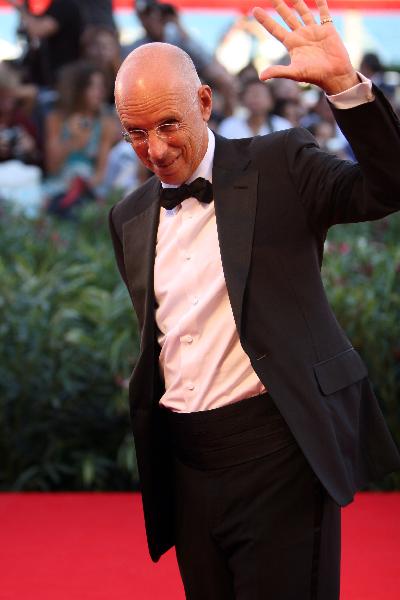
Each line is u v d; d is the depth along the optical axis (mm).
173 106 5031
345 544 9570
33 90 18906
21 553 9445
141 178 18578
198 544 5484
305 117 19562
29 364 12266
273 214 5273
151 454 5656
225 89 19219
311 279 5285
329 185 5078
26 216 17328
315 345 5227
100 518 10562
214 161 5484
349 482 5156
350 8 21516
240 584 5254
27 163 18812
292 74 4773
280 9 4914
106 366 12539
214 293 5297
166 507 5805
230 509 5297
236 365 5293
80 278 13383
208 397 5324
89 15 19766
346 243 14555
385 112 4734
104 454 12656
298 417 5086
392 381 12141
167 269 5512
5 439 12328
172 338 5430
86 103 18719
